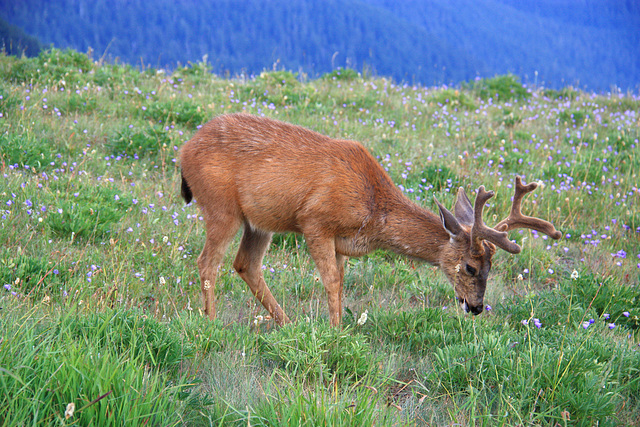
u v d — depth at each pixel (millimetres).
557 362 8984
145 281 11859
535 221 10922
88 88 23125
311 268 14117
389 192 11688
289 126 11844
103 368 6715
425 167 19422
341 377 9195
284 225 11688
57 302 9977
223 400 7695
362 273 14055
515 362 9289
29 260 10914
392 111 27203
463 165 19656
